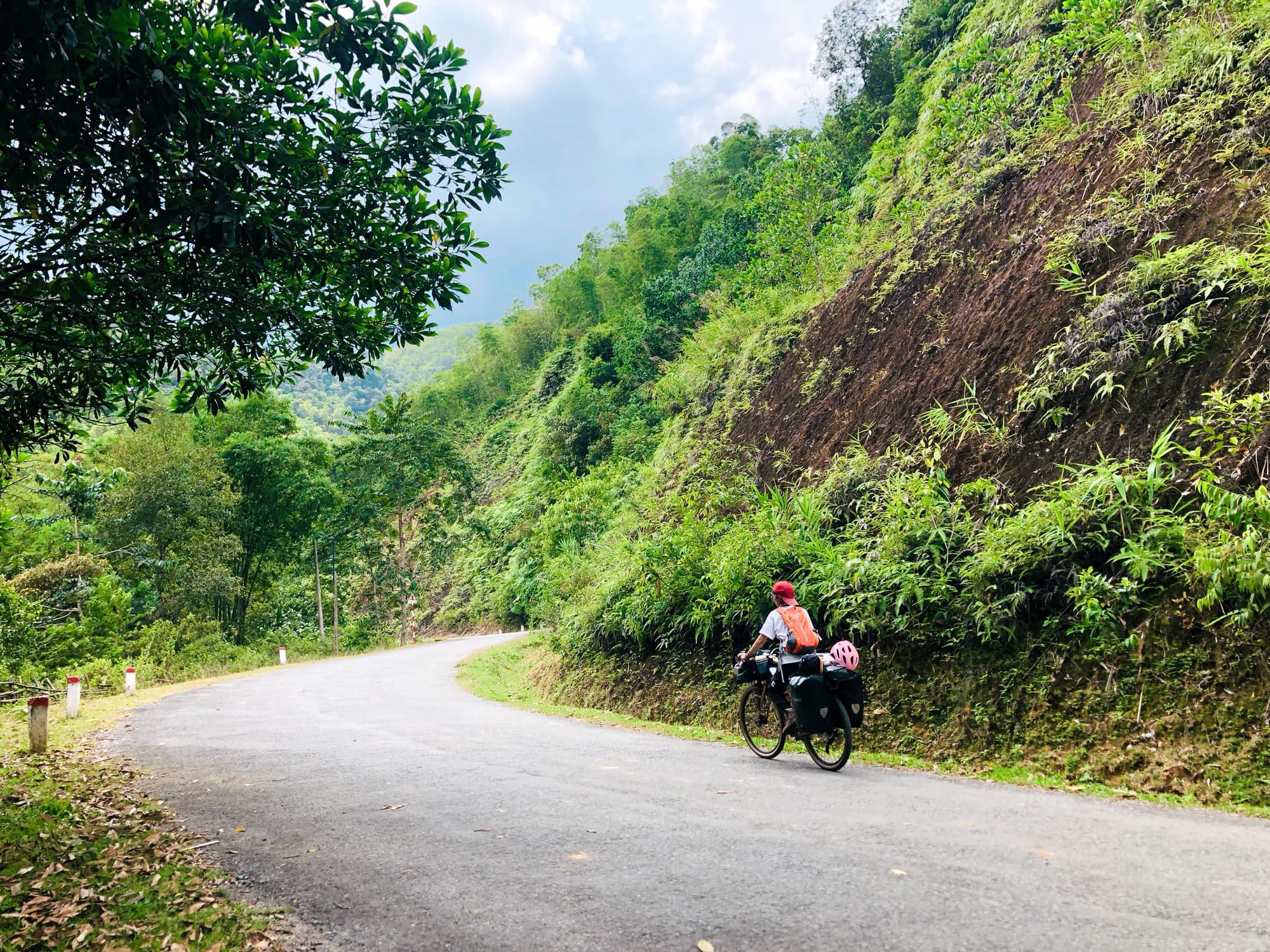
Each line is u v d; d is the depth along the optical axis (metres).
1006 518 7.70
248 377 7.43
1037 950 2.64
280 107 5.63
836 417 13.32
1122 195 9.56
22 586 23.16
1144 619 6.07
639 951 2.84
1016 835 4.11
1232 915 2.87
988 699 6.74
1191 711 5.47
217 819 5.32
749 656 7.17
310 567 38.81
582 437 49.16
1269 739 4.99
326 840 4.65
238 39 5.49
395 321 7.13
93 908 3.69
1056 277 9.73
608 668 12.56
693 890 3.43
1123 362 7.88
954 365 10.76
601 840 4.30
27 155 4.75
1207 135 8.94
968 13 30.27
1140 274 8.12
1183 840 3.93
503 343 83.75
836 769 6.30
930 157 17.48
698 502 13.80
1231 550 5.52
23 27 3.72
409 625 41.84
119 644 23.77
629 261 65.19
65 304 5.97
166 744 9.04
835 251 19.98
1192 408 7.04
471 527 40.56
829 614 8.48
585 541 24.05
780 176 20.70
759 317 20.50
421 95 6.02
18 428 6.98
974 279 11.83
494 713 11.30
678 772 6.34
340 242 6.24
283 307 6.70
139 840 4.86
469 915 3.31
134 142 4.68
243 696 14.56
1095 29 12.22
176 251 6.00
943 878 3.42
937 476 8.47
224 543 29.88
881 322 13.95
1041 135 13.09
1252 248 7.42
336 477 37.22
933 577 7.71
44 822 5.33
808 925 2.97
